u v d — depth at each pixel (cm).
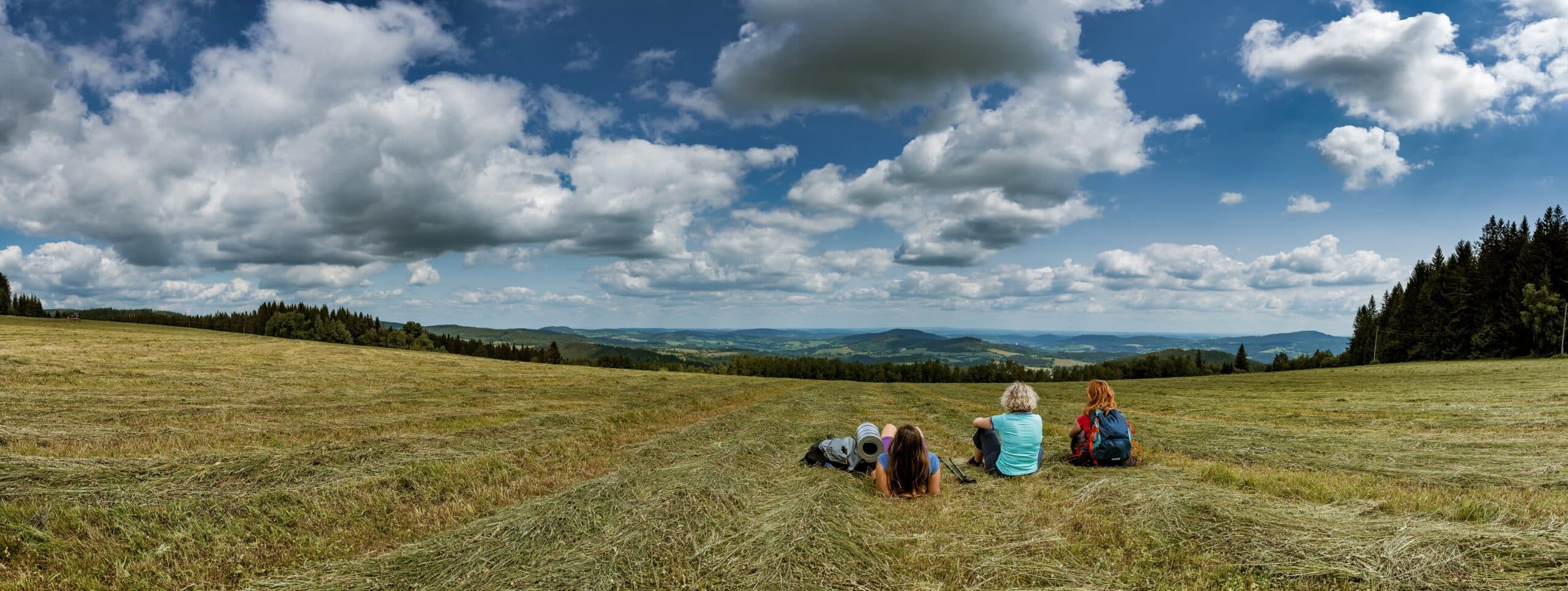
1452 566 408
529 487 795
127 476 704
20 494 612
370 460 864
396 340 11812
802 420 1614
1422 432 1292
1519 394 2088
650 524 542
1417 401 2088
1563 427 1228
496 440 1111
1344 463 919
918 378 13150
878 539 521
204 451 941
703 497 626
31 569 470
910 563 473
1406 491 684
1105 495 628
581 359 13788
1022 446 781
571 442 1134
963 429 1494
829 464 841
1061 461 873
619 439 1270
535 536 528
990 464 821
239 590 450
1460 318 6294
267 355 4594
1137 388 4281
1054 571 448
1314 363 9706
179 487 675
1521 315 5356
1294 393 3012
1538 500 604
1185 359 11875
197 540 546
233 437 1178
